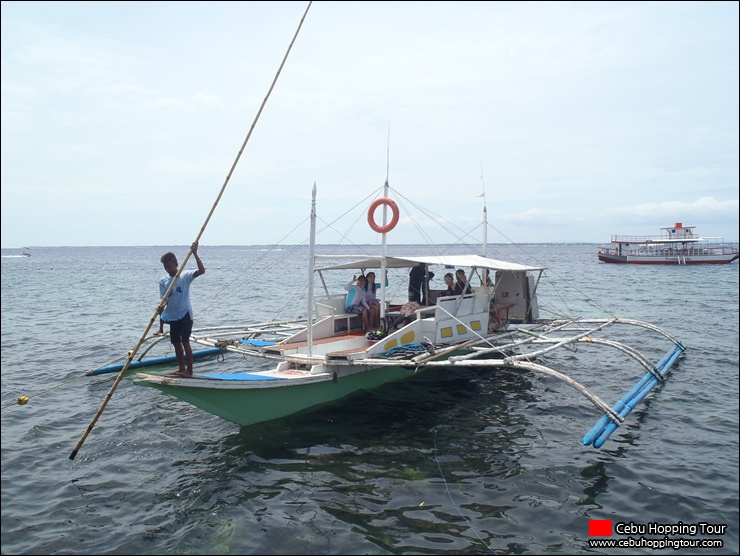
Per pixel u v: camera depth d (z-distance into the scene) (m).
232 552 6.15
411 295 15.21
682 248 72.44
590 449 9.18
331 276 55.38
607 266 73.88
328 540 6.36
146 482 7.93
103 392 12.58
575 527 6.69
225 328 15.23
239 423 9.77
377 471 8.23
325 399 11.16
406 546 6.25
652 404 11.73
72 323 24.20
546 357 16.64
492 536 6.47
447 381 13.55
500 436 9.75
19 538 6.42
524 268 14.53
